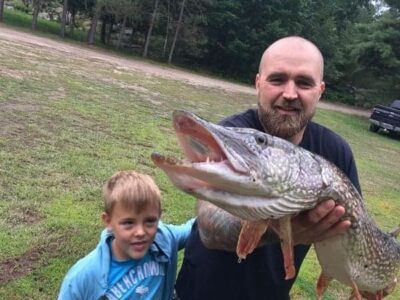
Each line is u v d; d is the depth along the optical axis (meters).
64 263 4.55
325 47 46.69
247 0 44.34
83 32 48.56
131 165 7.80
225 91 27.52
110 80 18.59
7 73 13.95
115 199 2.89
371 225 2.56
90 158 7.67
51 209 5.55
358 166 13.51
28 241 4.79
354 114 35.38
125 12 39.91
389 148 20.42
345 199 2.23
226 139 1.90
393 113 24.98
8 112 9.50
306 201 2.03
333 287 5.44
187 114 1.85
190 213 6.39
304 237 2.23
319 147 2.68
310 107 2.52
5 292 4.02
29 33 35.72
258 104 2.61
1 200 5.52
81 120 10.23
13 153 7.11
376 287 2.86
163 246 3.08
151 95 17.28
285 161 1.99
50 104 11.07
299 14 45.66
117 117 11.38
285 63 2.48
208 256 2.66
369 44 33.22
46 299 4.05
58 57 22.25
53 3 46.66
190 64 44.97
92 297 2.87
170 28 42.53
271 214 1.96
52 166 6.93
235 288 2.68
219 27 44.12
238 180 1.85
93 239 5.06
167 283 3.11
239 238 2.03
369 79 38.47
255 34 44.16
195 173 1.79
